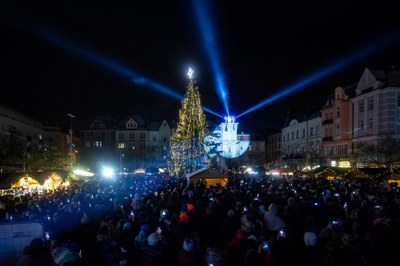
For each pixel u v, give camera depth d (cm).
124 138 9012
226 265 729
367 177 3022
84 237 1042
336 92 5738
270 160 8575
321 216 1117
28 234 1124
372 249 747
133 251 768
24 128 5844
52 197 1870
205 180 2684
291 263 770
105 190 2247
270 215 986
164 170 6938
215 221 1084
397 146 3994
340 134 5628
